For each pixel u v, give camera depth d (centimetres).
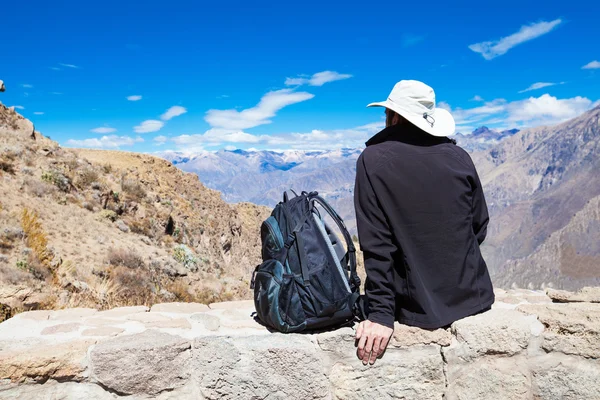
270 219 310
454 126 300
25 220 1488
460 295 287
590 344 301
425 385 293
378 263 274
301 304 289
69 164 2266
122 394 277
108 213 2092
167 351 281
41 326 325
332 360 290
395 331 287
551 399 306
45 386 269
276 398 286
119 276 1507
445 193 270
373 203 276
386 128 302
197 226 3067
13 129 2253
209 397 286
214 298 1848
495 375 300
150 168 3775
